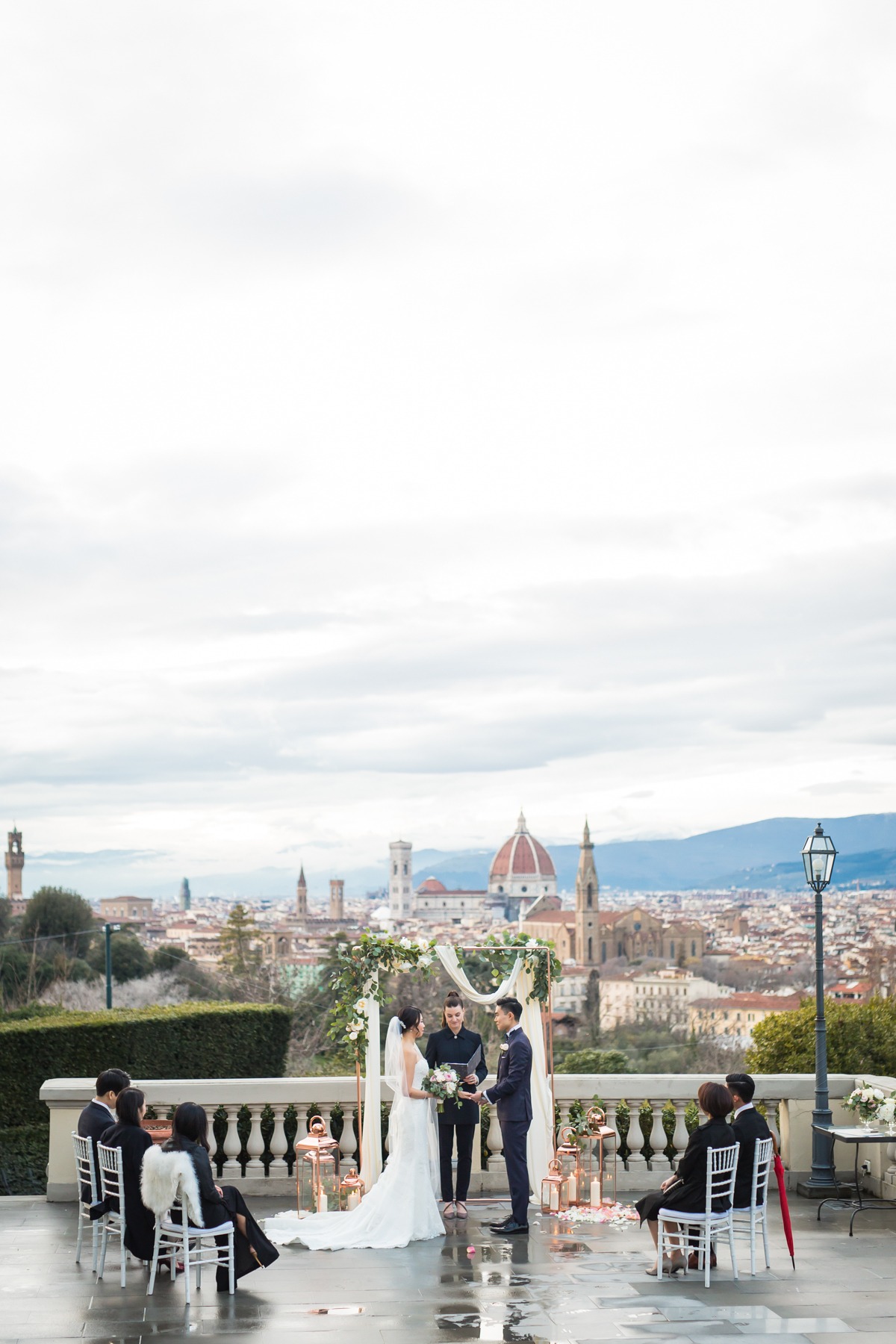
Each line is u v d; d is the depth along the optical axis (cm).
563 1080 1185
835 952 11056
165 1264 880
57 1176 1130
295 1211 1052
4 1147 1648
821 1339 715
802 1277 860
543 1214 1062
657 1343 708
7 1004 6178
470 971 1185
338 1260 912
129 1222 839
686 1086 1179
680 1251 901
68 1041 1773
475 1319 757
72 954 7031
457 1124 1046
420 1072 998
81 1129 890
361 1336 723
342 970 1123
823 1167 1148
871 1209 1085
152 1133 993
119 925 6906
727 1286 835
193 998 7362
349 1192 1059
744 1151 877
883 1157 1151
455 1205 1052
